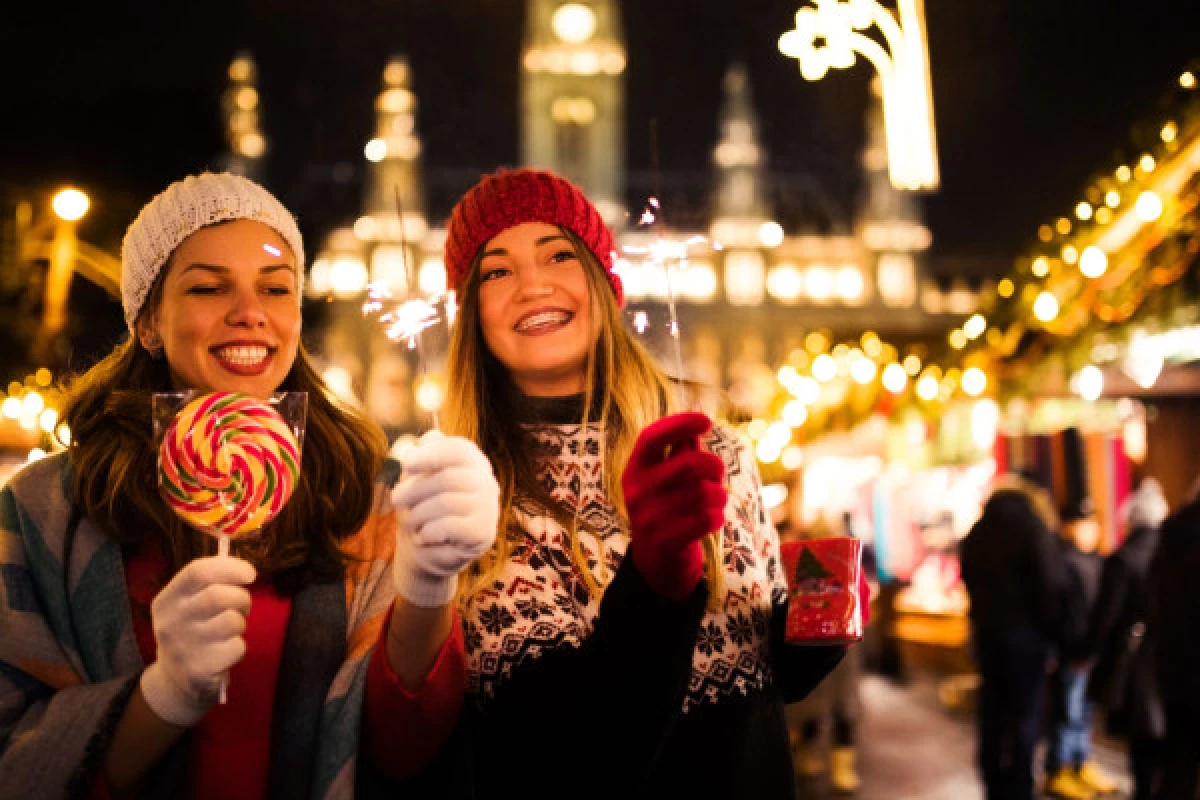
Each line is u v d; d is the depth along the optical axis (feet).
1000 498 19.56
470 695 5.79
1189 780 14.49
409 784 5.63
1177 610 14.49
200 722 5.49
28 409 26.07
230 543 5.73
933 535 41.42
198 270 5.92
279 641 5.64
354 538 6.00
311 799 5.39
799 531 20.77
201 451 5.13
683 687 5.24
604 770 5.25
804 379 36.40
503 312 6.48
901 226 291.38
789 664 6.48
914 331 31.35
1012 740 19.04
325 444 6.16
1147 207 16.22
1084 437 28.94
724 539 6.20
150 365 6.33
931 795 22.54
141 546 5.72
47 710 5.06
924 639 42.63
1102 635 18.90
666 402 6.64
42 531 5.60
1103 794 22.25
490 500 4.76
